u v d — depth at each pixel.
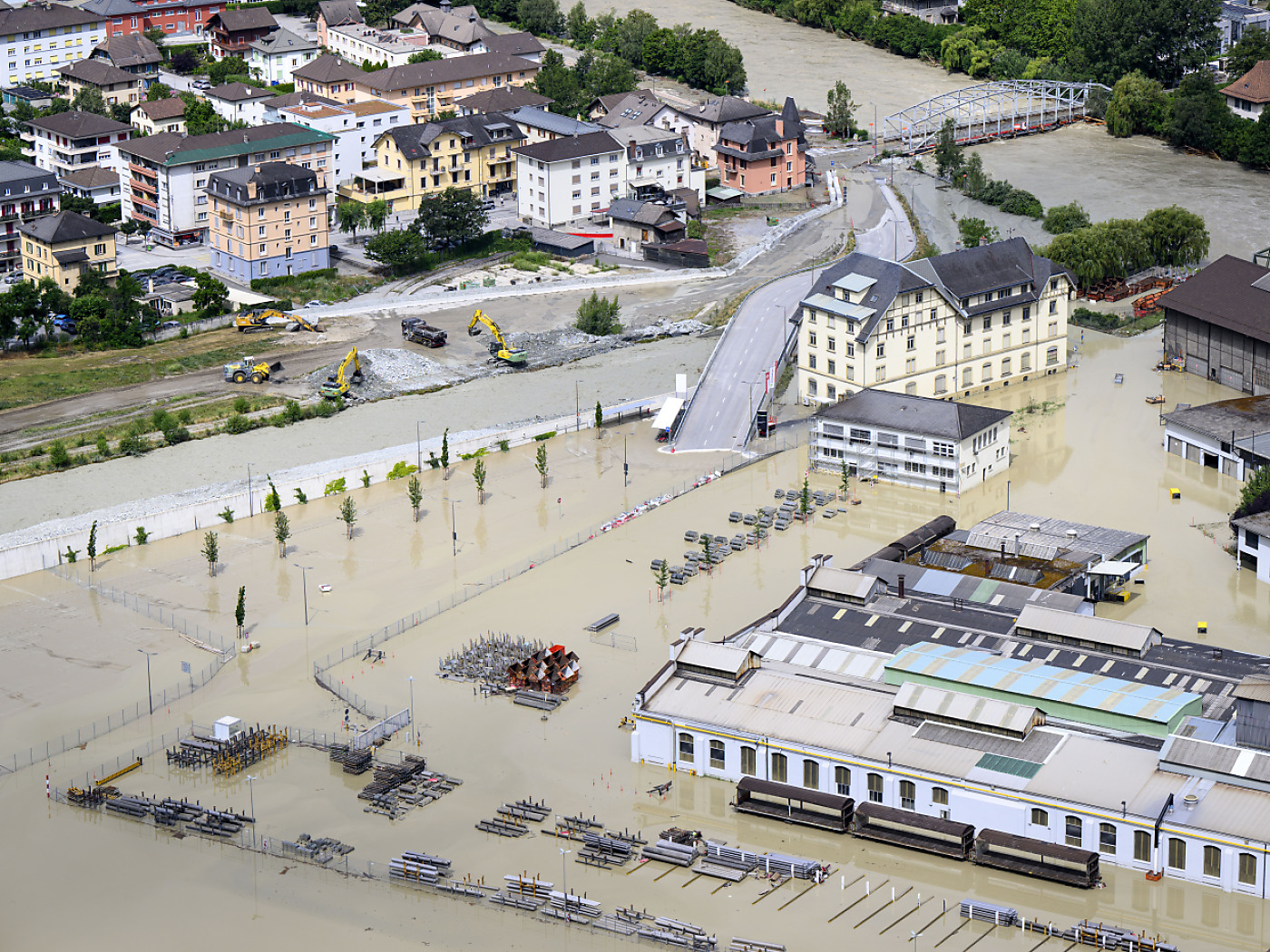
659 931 174.00
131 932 177.88
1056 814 182.38
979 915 175.12
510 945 174.38
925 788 188.50
